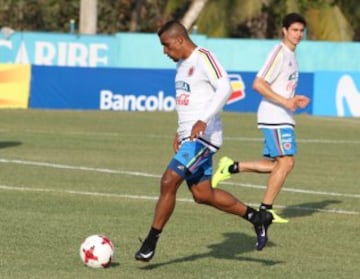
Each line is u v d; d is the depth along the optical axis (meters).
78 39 79.75
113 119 66.94
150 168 42.44
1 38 78.38
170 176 22.03
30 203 31.97
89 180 38.06
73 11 125.25
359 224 30.30
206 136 22.38
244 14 105.62
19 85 72.88
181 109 22.62
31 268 22.52
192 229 28.36
